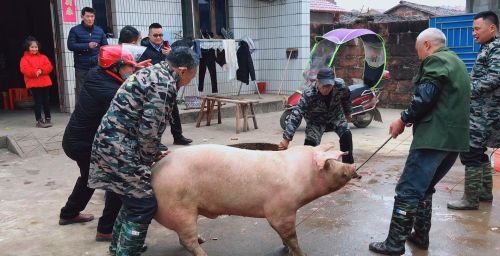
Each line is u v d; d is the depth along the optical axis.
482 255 3.68
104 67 3.69
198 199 3.27
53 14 9.11
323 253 3.73
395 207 3.65
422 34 3.59
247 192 3.24
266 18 11.97
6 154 6.99
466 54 9.61
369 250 3.78
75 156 3.92
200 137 8.00
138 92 3.04
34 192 5.27
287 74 11.76
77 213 4.33
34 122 8.54
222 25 11.65
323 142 7.62
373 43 8.96
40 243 3.97
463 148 3.48
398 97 11.48
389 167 6.20
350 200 4.95
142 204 3.17
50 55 12.40
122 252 3.22
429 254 3.72
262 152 3.37
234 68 10.24
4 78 12.24
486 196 4.85
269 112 10.73
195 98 9.70
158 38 6.70
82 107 3.77
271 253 3.76
